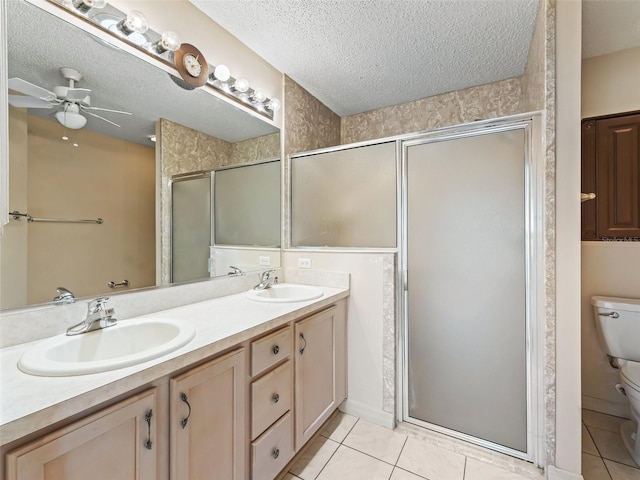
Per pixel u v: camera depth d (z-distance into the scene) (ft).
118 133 4.42
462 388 5.71
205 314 4.60
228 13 5.47
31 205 3.51
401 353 6.23
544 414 4.77
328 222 7.13
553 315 4.60
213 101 5.83
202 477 3.32
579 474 4.45
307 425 5.23
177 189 5.28
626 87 6.35
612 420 6.23
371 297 6.34
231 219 6.24
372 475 4.90
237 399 3.79
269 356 4.33
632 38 6.02
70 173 3.89
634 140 6.27
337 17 5.45
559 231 4.57
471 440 5.60
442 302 5.86
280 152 7.35
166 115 5.04
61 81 3.79
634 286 6.23
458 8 5.15
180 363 3.03
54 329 3.58
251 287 6.61
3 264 3.27
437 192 5.90
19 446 2.06
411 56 6.57
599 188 6.55
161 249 5.00
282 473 4.93
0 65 2.35
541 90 5.04
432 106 8.41
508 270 5.31
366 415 6.37
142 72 4.68
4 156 2.35
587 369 6.64
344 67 7.06
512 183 5.26
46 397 2.24
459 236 5.71
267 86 6.97
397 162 6.26
